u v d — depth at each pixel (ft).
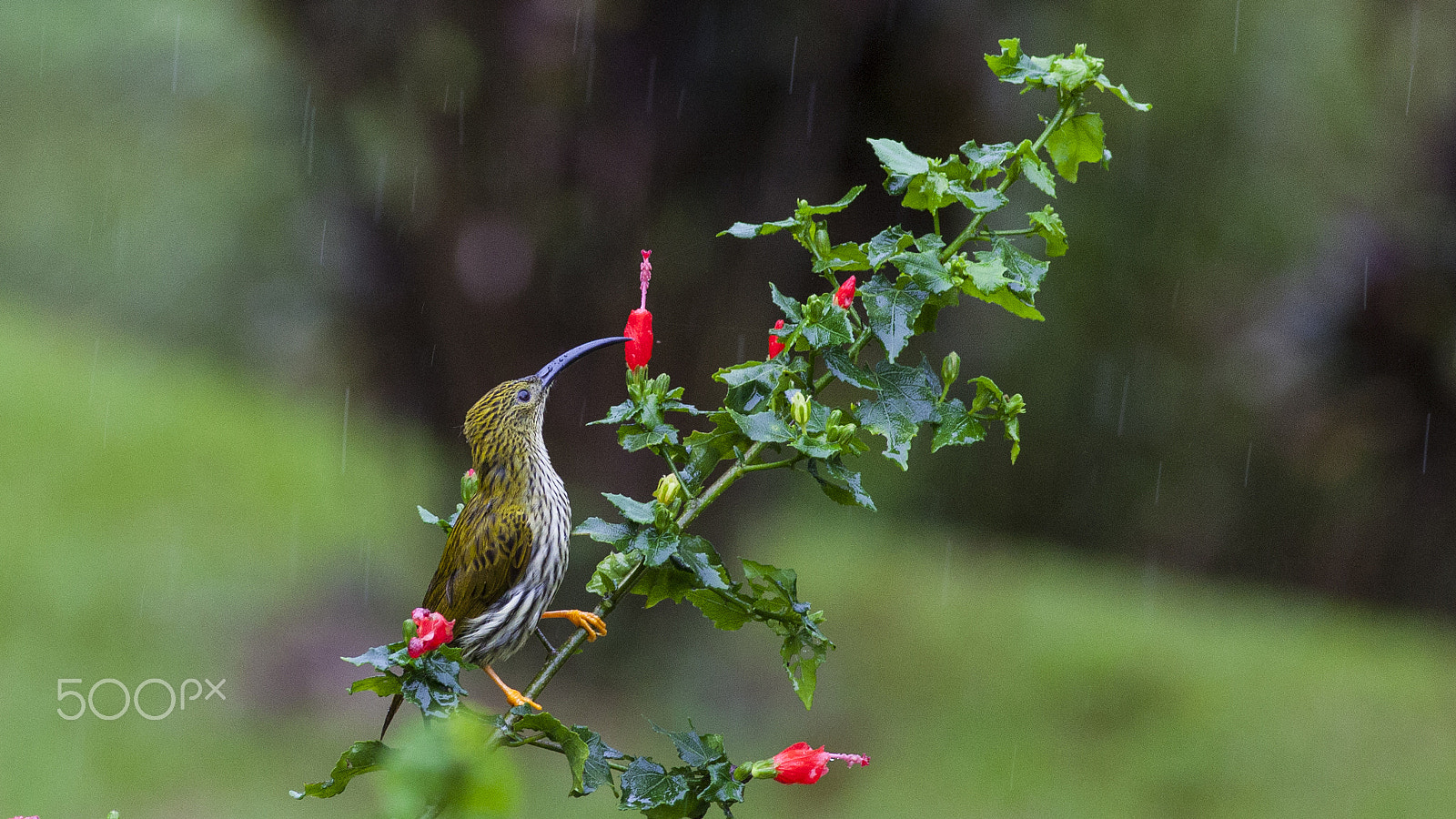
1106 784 46.70
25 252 77.36
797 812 44.68
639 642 46.91
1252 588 77.71
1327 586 76.07
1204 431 79.71
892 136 41.34
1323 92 71.00
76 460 56.65
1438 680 56.29
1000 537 83.25
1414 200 69.21
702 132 40.19
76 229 76.69
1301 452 75.61
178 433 62.23
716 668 48.39
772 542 62.18
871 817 44.09
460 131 39.86
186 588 48.16
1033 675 54.34
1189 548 80.18
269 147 62.54
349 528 55.01
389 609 49.57
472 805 8.00
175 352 74.54
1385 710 52.16
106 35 73.77
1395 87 69.00
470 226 40.65
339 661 45.47
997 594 65.21
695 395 42.27
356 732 42.37
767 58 39.60
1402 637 66.08
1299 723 50.42
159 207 74.64
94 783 36.81
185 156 73.20
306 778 39.19
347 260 43.16
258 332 72.33
